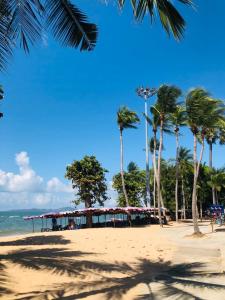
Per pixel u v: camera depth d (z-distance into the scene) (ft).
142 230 127.13
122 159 187.11
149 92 210.18
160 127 150.51
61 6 36.96
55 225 166.50
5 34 34.88
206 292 36.73
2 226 306.96
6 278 44.19
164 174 232.73
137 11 30.04
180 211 232.94
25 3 34.88
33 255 61.93
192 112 107.55
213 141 204.23
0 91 79.15
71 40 38.68
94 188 183.52
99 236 102.63
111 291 39.24
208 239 95.09
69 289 40.68
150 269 52.31
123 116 185.78
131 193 222.07
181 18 30.68
